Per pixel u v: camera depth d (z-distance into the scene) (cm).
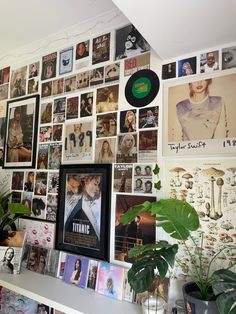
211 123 126
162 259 104
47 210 179
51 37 193
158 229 134
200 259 117
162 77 143
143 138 145
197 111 130
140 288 102
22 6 158
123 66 157
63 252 166
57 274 163
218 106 125
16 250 171
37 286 151
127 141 150
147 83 147
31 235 184
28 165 192
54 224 174
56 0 152
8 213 178
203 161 126
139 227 140
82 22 174
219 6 97
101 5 157
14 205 174
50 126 186
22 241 175
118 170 151
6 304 178
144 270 103
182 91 136
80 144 169
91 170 160
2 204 187
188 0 95
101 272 146
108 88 161
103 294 142
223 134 123
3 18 171
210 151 125
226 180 120
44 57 197
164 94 141
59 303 132
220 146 123
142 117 146
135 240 140
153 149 141
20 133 202
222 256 118
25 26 180
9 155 207
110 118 158
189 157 130
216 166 123
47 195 181
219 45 127
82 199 162
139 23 109
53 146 182
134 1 97
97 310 126
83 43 176
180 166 132
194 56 134
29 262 177
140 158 144
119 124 154
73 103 176
